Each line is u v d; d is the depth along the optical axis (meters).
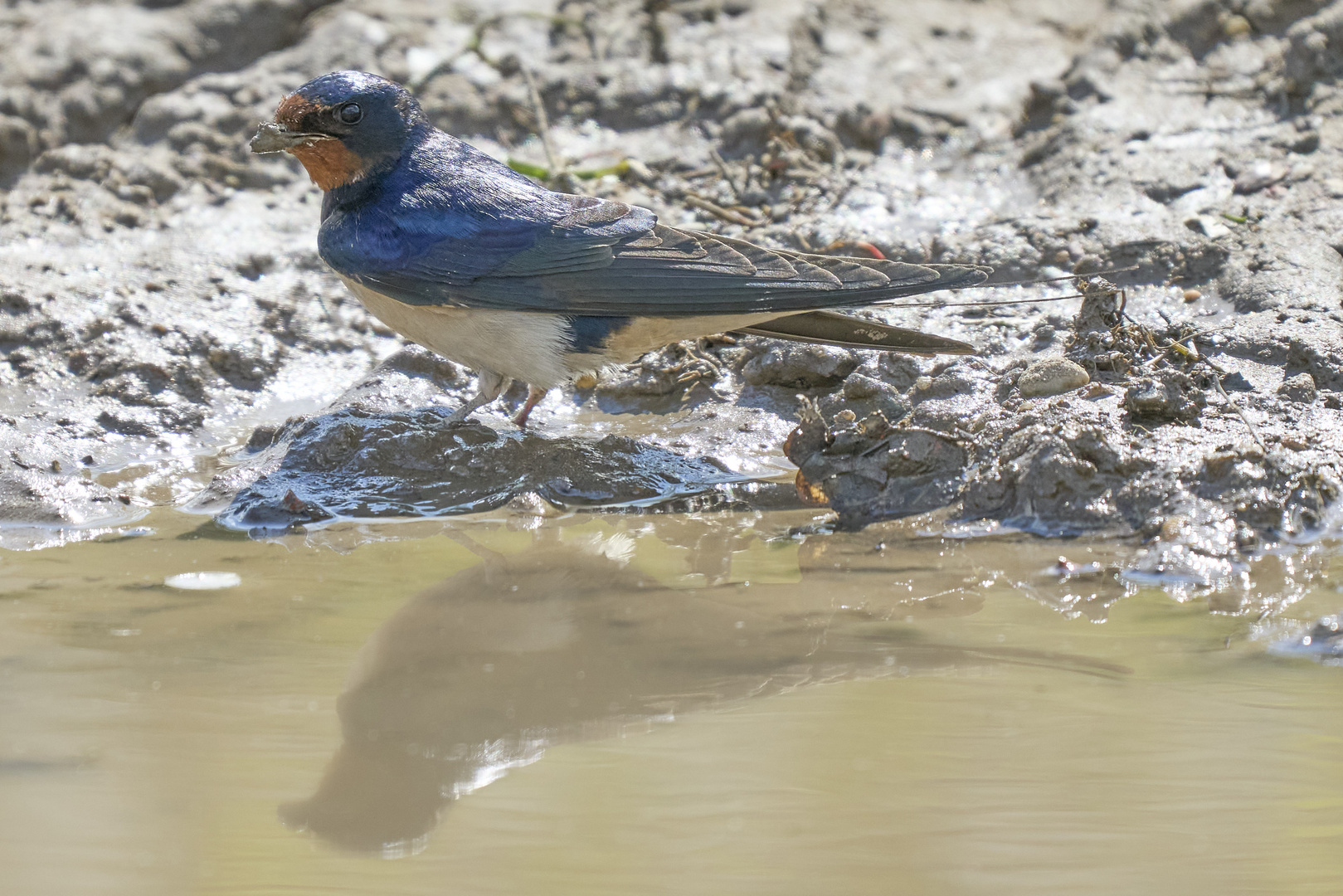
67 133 15.92
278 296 13.84
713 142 16.42
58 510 10.30
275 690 7.05
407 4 17.58
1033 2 17.91
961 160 16.12
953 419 10.80
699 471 11.24
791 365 12.39
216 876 5.30
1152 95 16.52
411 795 5.91
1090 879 5.14
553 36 17.45
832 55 17.38
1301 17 17.05
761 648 7.68
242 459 11.54
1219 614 8.09
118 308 13.31
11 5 17.09
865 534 9.86
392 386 12.23
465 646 7.71
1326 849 5.33
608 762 6.25
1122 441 10.05
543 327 10.54
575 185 15.70
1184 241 13.80
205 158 15.73
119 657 7.49
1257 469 9.50
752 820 5.67
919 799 5.85
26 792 5.89
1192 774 6.03
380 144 10.66
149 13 16.94
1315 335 11.78
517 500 10.55
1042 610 8.25
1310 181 14.77
